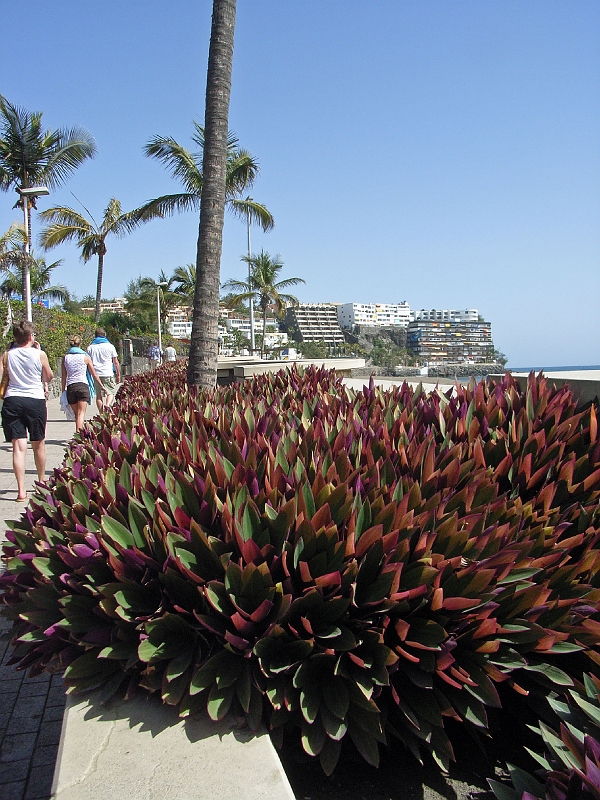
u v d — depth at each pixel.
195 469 2.83
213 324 6.80
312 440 3.18
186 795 1.72
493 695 1.99
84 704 2.14
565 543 2.46
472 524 2.40
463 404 3.78
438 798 2.13
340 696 2.03
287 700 2.00
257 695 2.04
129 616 2.18
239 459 3.00
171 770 1.81
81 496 2.84
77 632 2.28
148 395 6.84
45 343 19.86
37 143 25.80
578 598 2.24
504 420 3.52
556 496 2.84
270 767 1.82
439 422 3.51
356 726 2.02
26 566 2.62
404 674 2.13
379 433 3.25
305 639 2.11
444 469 2.81
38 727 2.72
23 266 22.22
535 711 2.21
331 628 2.12
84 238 32.78
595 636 2.17
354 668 2.08
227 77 6.69
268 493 2.49
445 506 2.54
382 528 2.19
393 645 2.12
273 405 4.51
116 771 1.81
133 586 2.25
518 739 2.42
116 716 2.07
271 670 2.03
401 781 2.21
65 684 2.27
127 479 2.86
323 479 2.52
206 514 2.46
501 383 4.42
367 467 2.77
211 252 6.73
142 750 1.90
